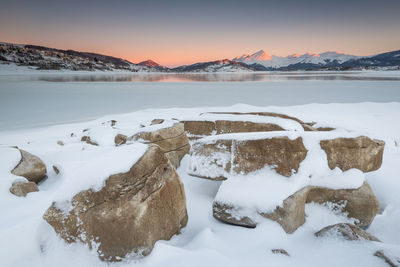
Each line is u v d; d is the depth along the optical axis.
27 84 40.00
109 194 2.05
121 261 1.97
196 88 33.69
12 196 2.82
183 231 2.54
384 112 11.30
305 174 2.91
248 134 3.21
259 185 2.82
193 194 3.41
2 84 39.91
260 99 19.78
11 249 1.94
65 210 2.05
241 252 2.12
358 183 3.00
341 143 3.12
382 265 1.82
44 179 3.74
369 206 2.90
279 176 2.90
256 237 2.36
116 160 2.24
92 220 2.03
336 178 2.99
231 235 2.41
